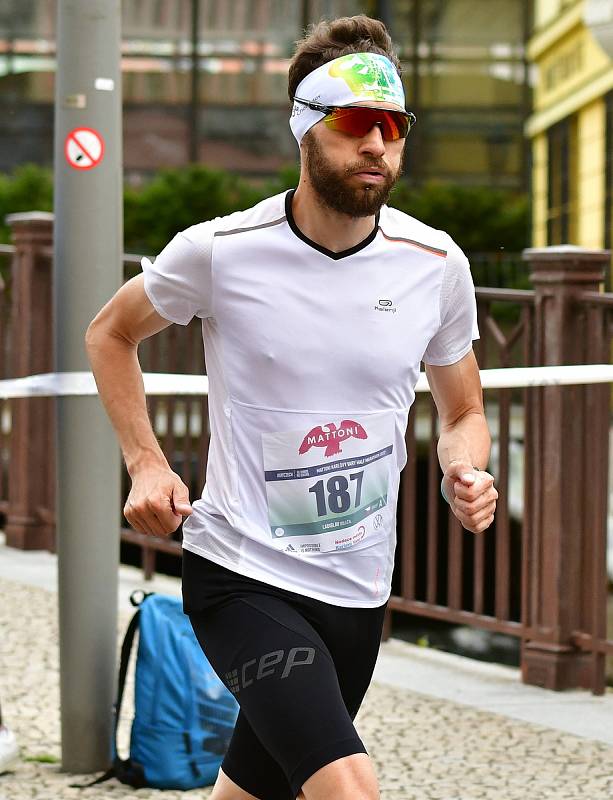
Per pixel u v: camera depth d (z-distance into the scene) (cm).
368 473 671
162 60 6006
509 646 1627
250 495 668
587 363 1280
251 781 690
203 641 670
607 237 4281
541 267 1294
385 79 646
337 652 678
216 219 677
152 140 6022
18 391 1282
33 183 5072
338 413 662
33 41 5956
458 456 705
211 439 688
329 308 657
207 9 5997
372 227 667
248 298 659
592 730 1179
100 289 1000
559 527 1302
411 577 1451
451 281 686
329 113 641
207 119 6022
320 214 655
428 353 720
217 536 672
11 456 1898
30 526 1875
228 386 669
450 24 5859
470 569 2247
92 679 1023
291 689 614
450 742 1135
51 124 5981
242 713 692
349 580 675
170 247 675
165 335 1673
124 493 1875
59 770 1039
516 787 1024
